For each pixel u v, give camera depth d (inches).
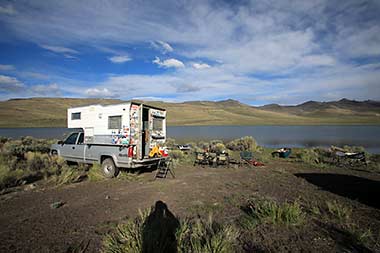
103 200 222.2
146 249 118.4
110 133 336.5
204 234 136.3
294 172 379.9
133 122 320.5
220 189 265.3
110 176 328.5
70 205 208.1
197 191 256.1
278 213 168.6
